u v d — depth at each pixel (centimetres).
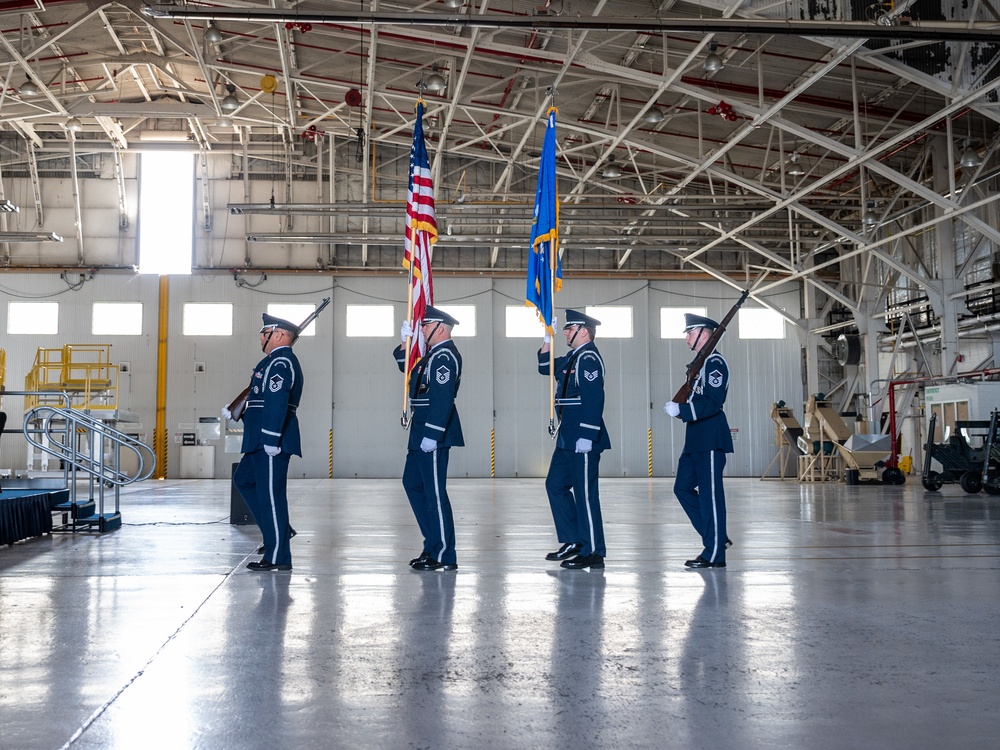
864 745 222
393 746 222
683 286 2583
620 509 1121
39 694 266
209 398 2417
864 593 454
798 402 2569
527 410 2498
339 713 249
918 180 2092
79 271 2402
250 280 2452
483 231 2498
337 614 395
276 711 250
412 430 566
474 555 627
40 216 2409
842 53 1267
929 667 301
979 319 1953
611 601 430
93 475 847
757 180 2214
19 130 2258
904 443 2341
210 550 644
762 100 1493
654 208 2067
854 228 2345
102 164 2433
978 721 242
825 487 1809
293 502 1273
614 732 233
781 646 332
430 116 2083
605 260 2584
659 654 320
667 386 2547
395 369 2478
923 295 2156
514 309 2527
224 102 1900
